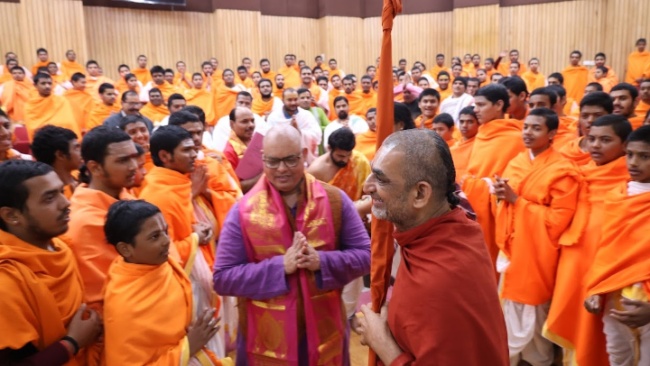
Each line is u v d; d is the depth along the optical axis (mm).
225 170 2977
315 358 1713
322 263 1675
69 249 1650
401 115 3055
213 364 1851
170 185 2266
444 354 1081
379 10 13883
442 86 8344
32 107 6469
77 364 1571
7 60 9281
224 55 12438
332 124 5242
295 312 1702
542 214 2596
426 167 1167
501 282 2783
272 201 1757
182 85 10656
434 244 1167
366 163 3236
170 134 2287
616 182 2473
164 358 1595
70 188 2248
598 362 2367
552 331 2537
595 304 2201
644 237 2061
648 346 2031
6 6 9773
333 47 13797
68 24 10094
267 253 1740
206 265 2314
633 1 10391
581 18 11516
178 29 12359
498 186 2732
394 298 1209
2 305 1349
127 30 11789
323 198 1795
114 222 1623
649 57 10070
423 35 13523
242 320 1880
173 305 1671
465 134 3682
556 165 2639
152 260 1649
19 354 1455
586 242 2465
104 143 1936
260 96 7930
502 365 1157
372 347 1259
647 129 2119
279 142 1688
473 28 12445
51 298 1471
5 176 1438
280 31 13594
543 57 12102
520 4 12172
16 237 1477
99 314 1661
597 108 3035
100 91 6566
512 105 3832
